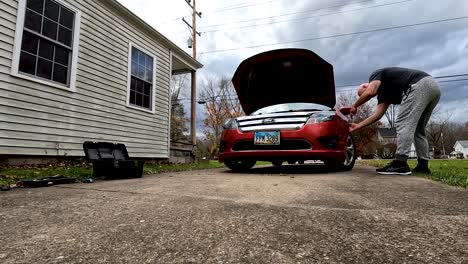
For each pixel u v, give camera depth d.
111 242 0.78
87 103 4.55
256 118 3.19
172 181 2.31
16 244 0.76
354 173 2.92
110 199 1.43
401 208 1.16
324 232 0.85
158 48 6.67
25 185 1.97
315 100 3.79
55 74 4.05
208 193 1.61
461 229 0.86
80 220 1.02
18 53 3.49
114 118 5.16
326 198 1.41
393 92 2.79
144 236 0.83
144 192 1.66
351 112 3.21
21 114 3.54
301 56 3.39
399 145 2.70
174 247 0.74
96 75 4.76
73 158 4.24
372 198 1.40
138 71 5.98
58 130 4.02
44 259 0.66
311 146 2.81
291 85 3.76
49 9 3.96
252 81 3.87
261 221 0.98
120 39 5.39
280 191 1.67
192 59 8.27
